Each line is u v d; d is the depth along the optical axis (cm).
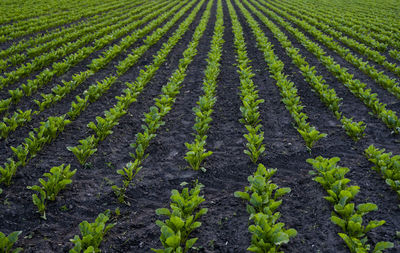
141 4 3384
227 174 548
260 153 601
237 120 761
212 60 1158
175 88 851
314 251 378
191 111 820
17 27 1747
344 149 616
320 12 2728
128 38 1437
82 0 3316
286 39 1514
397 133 668
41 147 604
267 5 3359
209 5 3416
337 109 766
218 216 442
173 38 1504
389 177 477
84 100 758
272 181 522
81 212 448
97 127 630
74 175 530
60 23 2016
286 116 775
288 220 429
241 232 409
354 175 529
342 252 373
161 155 610
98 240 367
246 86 870
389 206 448
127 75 1084
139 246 392
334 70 1017
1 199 459
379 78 942
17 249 356
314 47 1300
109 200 475
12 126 657
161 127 729
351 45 1395
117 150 620
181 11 2744
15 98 796
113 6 2956
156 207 466
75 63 1124
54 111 784
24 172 528
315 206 453
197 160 545
